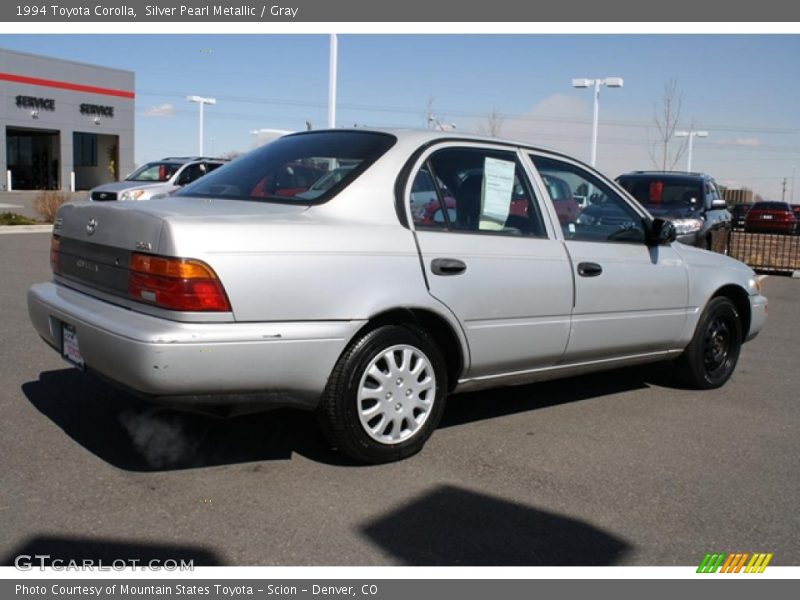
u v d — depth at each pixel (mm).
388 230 4133
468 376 4539
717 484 4230
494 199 4691
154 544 3324
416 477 4117
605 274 5094
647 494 4055
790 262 15430
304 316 3777
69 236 4332
